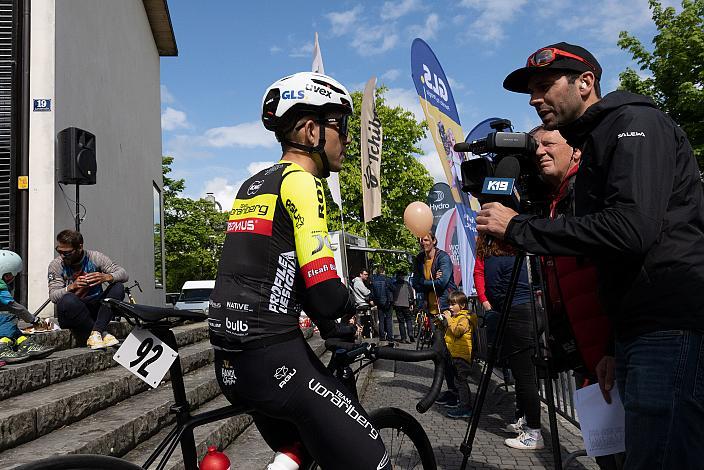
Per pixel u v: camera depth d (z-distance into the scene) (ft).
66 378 12.42
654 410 5.24
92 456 5.02
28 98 20.94
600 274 5.84
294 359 5.33
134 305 5.68
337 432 5.34
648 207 4.99
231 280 5.36
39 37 21.38
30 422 9.19
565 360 7.86
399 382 23.35
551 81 6.35
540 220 5.69
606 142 5.51
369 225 90.07
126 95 33.76
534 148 7.93
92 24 26.68
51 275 15.53
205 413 5.78
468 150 8.17
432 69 26.84
